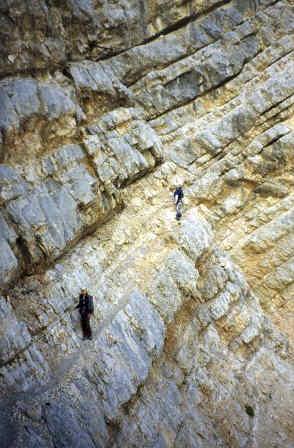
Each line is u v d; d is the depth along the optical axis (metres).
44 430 10.02
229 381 15.18
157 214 18.23
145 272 15.21
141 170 18.91
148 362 12.84
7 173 13.06
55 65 17.11
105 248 15.62
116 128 18.70
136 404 12.16
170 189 20.12
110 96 19.20
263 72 23.23
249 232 20.73
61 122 15.75
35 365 11.01
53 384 10.95
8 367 10.58
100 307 13.35
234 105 22.67
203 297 16.50
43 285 12.80
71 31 19.06
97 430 10.73
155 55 22.12
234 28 23.42
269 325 18.09
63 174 14.97
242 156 21.91
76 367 11.53
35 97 14.97
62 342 11.93
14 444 9.52
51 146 15.30
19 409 10.14
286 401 15.81
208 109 23.00
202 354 15.18
